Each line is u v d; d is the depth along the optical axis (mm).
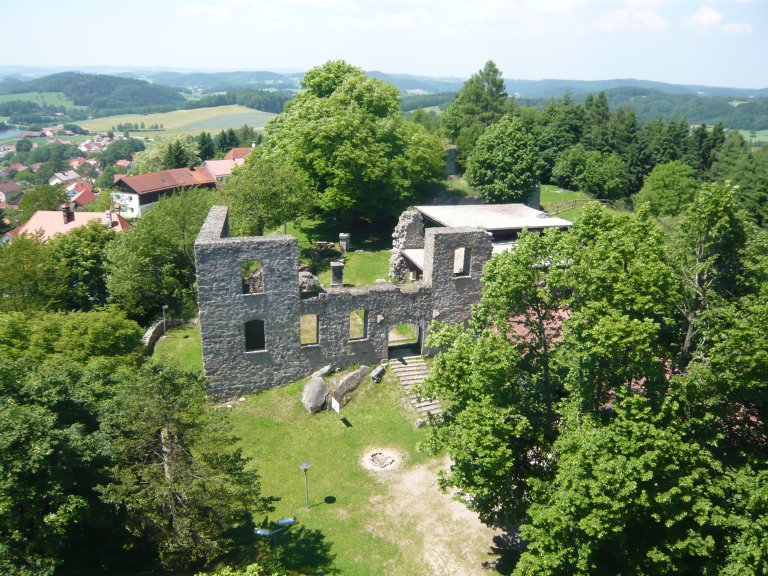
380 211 68250
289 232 66125
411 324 41281
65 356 34094
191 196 56906
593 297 25328
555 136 115938
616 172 98188
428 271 41250
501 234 56500
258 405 38125
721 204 26156
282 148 64125
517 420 25391
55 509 22156
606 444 21562
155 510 24391
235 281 36125
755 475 23078
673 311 28047
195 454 26406
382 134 64688
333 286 45094
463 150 97250
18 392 25281
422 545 28703
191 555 25656
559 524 21500
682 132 112812
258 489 26797
